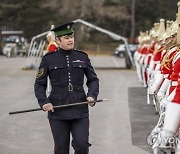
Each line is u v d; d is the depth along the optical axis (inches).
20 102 657.6
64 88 261.9
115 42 3361.2
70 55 265.7
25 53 2728.8
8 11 3363.7
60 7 3073.3
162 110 261.3
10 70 1424.7
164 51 388.5
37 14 3193.9
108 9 3238.2
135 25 3348.9
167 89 293.4
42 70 264.7
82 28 3166.8
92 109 581.9
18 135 426.9
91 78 269.0
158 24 579.8
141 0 3336.6
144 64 812.0
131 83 961.5
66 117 258.5
